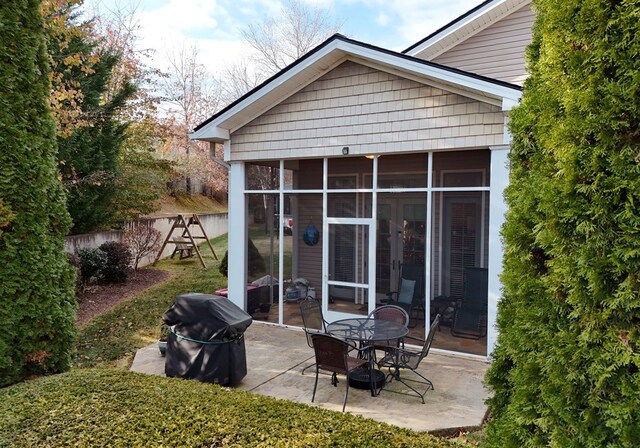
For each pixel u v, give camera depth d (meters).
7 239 3.97
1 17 3.96
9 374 4.02
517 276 2.37
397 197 7.21
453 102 6.57
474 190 6.57
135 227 14.88
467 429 4.44
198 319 5.39
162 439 2.60
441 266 6.91
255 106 8.05
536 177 2.27
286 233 8.27
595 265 1.91
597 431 1.89
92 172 12.65
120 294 11.33
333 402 5.03
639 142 1.87
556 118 2.18
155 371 6.07
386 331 5.59
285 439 2.58
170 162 18.88
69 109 11.33
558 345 2.04
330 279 7.80
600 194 1.91
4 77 3.98
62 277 4.54
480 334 6.59
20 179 4.06
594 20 1.98
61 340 4.41
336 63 7.45
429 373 5.94
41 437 2.66
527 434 2.20
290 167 8.20
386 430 2.75
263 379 5.73
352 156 7.52
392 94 7.03
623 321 1.86
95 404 3.08
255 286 8.59
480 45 9.20
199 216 22.53
